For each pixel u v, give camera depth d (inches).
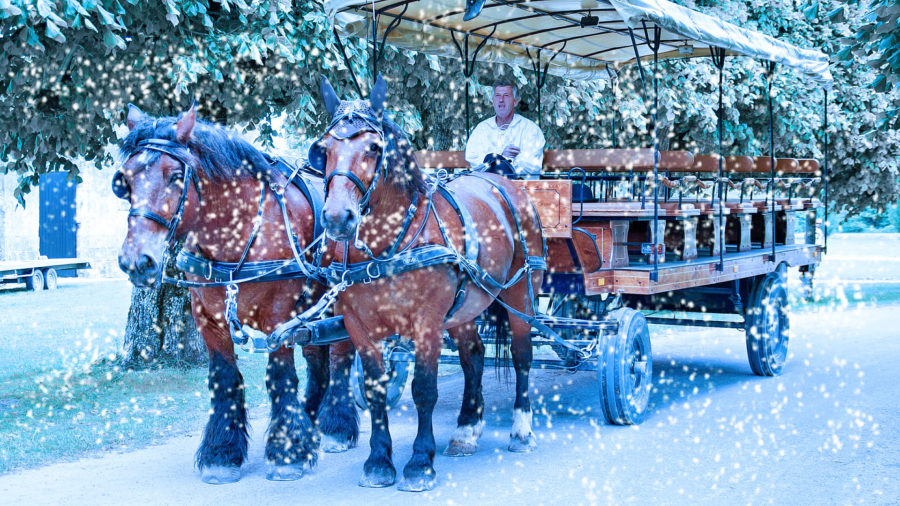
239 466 209.0
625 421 262.5
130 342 385.7
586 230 262.7
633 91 470.3
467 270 204.1
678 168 277.4
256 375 365.1
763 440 246.4
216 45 305.7
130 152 181.3
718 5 510.3
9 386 343.3
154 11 288.2
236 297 198.4
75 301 709.3
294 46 319.0
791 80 547.8
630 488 201.6
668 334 502.9
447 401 311.4
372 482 202.7
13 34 262.4
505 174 262.2
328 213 174.6
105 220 979.9
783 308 362.6
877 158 615.2
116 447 242.4
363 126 182.5
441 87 399.9
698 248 339.0
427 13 270.5
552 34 304.8
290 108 338.0
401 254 192.1
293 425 210.5
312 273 201.0
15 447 240.1
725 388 328.5
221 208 192.7
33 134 313.6
